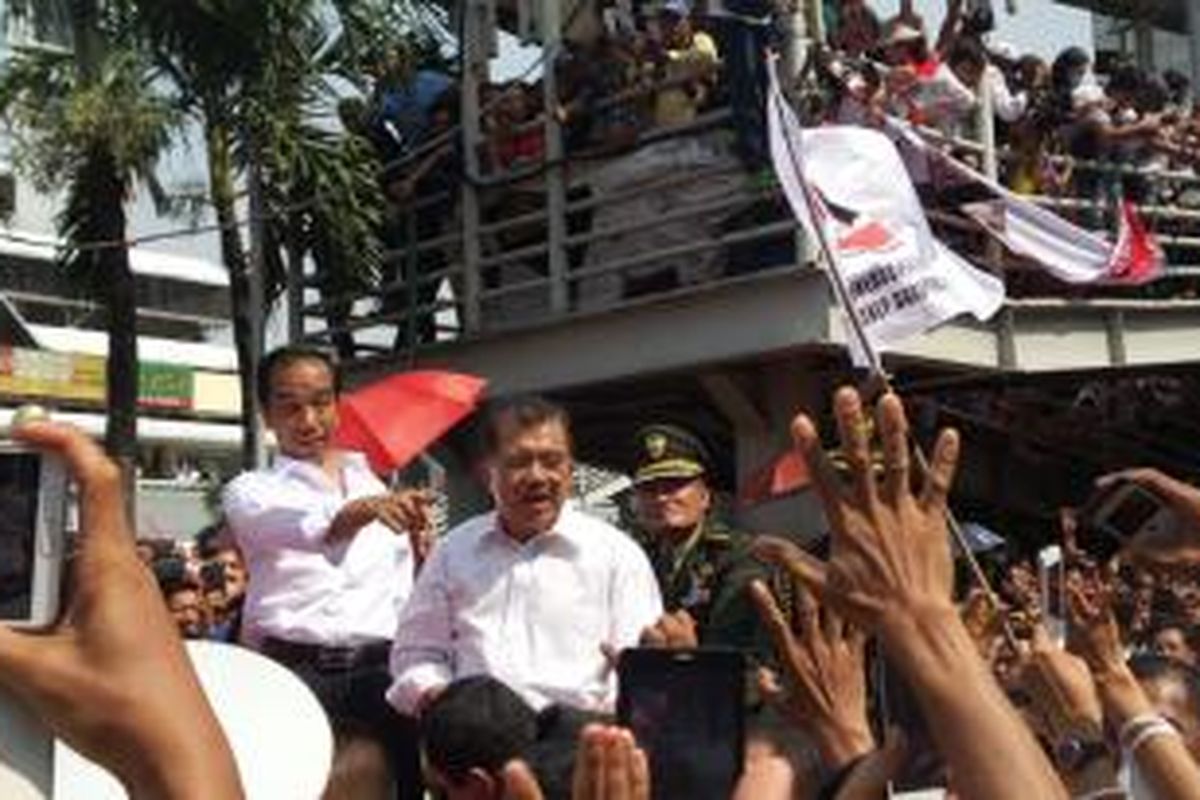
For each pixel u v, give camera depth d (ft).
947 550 5.53
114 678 4.01
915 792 7.68
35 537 6.01
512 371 35.65
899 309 24.02
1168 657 9.77
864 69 31.48
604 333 33.94
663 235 33.04
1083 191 36.52
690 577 16.42
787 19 30.32
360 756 10.76
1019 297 34.55
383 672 15.49
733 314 31.50
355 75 38.88
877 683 8.93
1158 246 36.22
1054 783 5.34
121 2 37.32
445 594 14.42
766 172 30.48
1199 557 8.03
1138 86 40.68
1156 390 41.37
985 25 34.19
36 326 99.86
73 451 4.12
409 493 15.34
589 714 10.05
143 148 37.96
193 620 20.10
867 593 5.50
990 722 5.35
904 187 24.25
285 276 41.04
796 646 8.87
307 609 15.83
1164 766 7.45
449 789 9.40
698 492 16.72
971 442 41.45
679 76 32.50
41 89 39.68
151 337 136.15
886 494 5.55
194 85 38.09
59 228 42.01
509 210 36.29
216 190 41.09
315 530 15.71
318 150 37.88
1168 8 49.19
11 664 4.02
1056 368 34.06
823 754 8.74
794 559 5.65
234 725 7.29
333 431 16.38
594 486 48.14
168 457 115.14
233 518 16.07
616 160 33.37
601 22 35.45
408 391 23.84
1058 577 14.38
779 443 32.19
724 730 8.77
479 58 36.55
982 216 31.78
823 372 32.83
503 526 14.37
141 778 4.02
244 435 41.55
